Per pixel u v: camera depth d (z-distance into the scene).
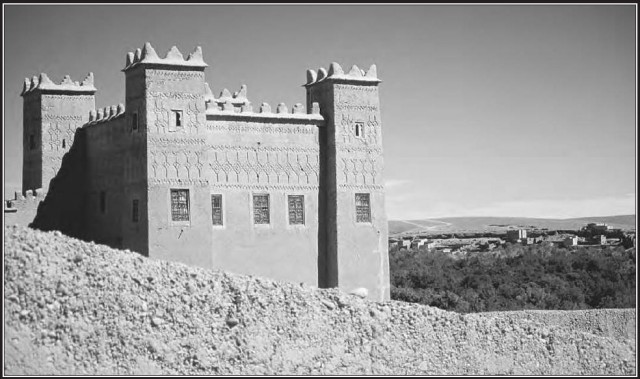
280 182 48.12
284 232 48.09
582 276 79.12
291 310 38.19
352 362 38.12
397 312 40.62
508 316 50.84
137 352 34.62
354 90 49.56
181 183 45.00
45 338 33.47
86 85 51.09
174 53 45.44
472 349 41.12
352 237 49.00
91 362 33.78
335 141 48.91
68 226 49.66
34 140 50.62
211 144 46.56
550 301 72.31
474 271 82.00
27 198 48.34
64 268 35.38
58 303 34.25
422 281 78.19
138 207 45.00
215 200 46.56
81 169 50.22
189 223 45.03
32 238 35.97
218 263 46.41
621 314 53.88
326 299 39.50
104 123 48.19
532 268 82.31
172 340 35.41
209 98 51.50
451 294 70.38
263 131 47.88
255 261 47.31
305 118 48.78
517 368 41.72
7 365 32.41
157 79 44.94
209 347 35.84
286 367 36.75
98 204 48.62
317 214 49.00
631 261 83.56
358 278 49.03
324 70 50.19
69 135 50.25
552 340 43.28
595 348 44.06
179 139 45.09
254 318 37.25
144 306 35.50
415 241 131.38
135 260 37.25
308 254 48.66
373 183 49.75
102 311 34.81
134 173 45.28
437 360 40.09
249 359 36.28
